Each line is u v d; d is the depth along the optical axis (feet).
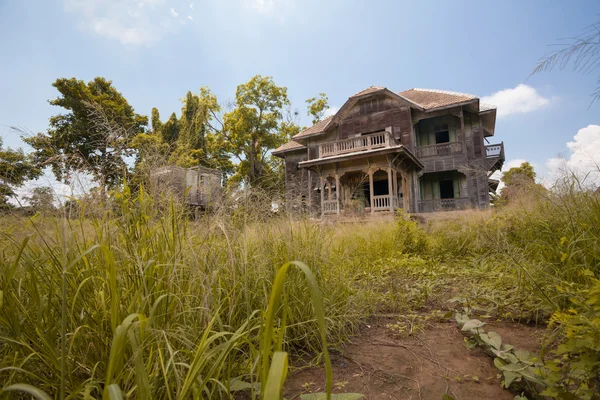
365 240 21.27
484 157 59.67
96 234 5.66
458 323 8.00
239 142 97.86
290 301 7.74
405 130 62.59
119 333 3.10
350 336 8.38
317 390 5.74
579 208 10.50
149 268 5.20
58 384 4.21
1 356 4.39
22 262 4.95
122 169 6.74
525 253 10.78
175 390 4.64
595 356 4.00
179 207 7.25
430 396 5.39
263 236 8.76
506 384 5.07
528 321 8.40
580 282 7.95
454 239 20.86
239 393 5.65
